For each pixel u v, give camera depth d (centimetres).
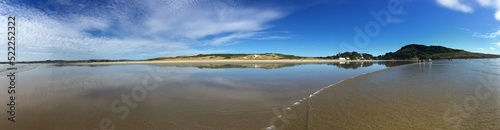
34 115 751
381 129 607
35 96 1059
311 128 623
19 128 635
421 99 934
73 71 2608
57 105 881
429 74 1970
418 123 646
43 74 2178
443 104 845
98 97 1038
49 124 666
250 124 664
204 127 642
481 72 2111
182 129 629
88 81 1609
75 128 636
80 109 825
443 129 600
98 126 650
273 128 630
